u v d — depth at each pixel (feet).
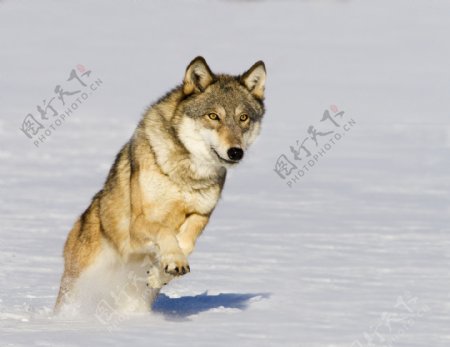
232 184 207.51
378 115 337.93
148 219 81.15
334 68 509.35
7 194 182.29
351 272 108.88
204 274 107.24
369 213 168.14
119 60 513.04
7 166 220.64
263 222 155.43
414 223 156.04
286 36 650.84
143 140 82.28
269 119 321.11
